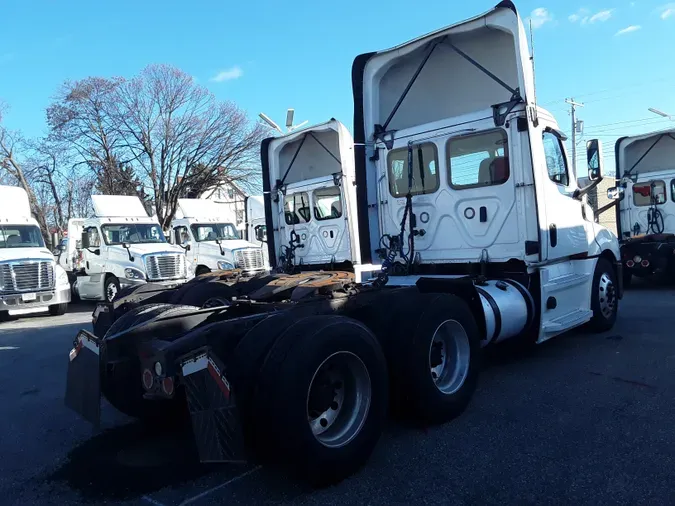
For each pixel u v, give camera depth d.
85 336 4.43
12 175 38.94
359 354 3.95
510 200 6.17
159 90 33.53
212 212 19.81
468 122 6.40
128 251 16.14
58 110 33.91
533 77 6.08
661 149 14.18
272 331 3.90
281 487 3.82
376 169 7.25
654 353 6.63
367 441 3.96
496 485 3.67
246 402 3.67
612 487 3.54
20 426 5.44
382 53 7.04
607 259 8.20
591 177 7.04
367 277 6.67
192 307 5.12
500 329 5.68
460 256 6.55
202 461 3.53
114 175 34.50
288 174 10.65
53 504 3.77
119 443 4.86
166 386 3.79
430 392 4.61
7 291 14.04
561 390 5.50
